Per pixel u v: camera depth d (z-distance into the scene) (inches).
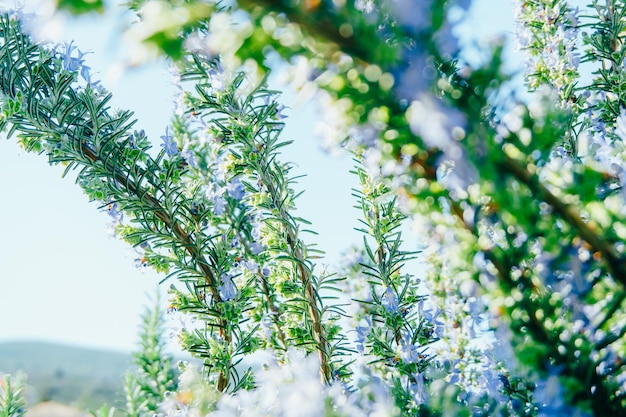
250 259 18.4
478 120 11.0
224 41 9.9
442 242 11.9
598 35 17.9
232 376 17.3
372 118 10.8
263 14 9.9
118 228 17.7
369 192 17.2
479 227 12.0
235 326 17.9
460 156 10.1
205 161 19.1
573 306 12.0
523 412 13.3
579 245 11.5
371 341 16.8
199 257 17.8
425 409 13.7
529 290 11.6
